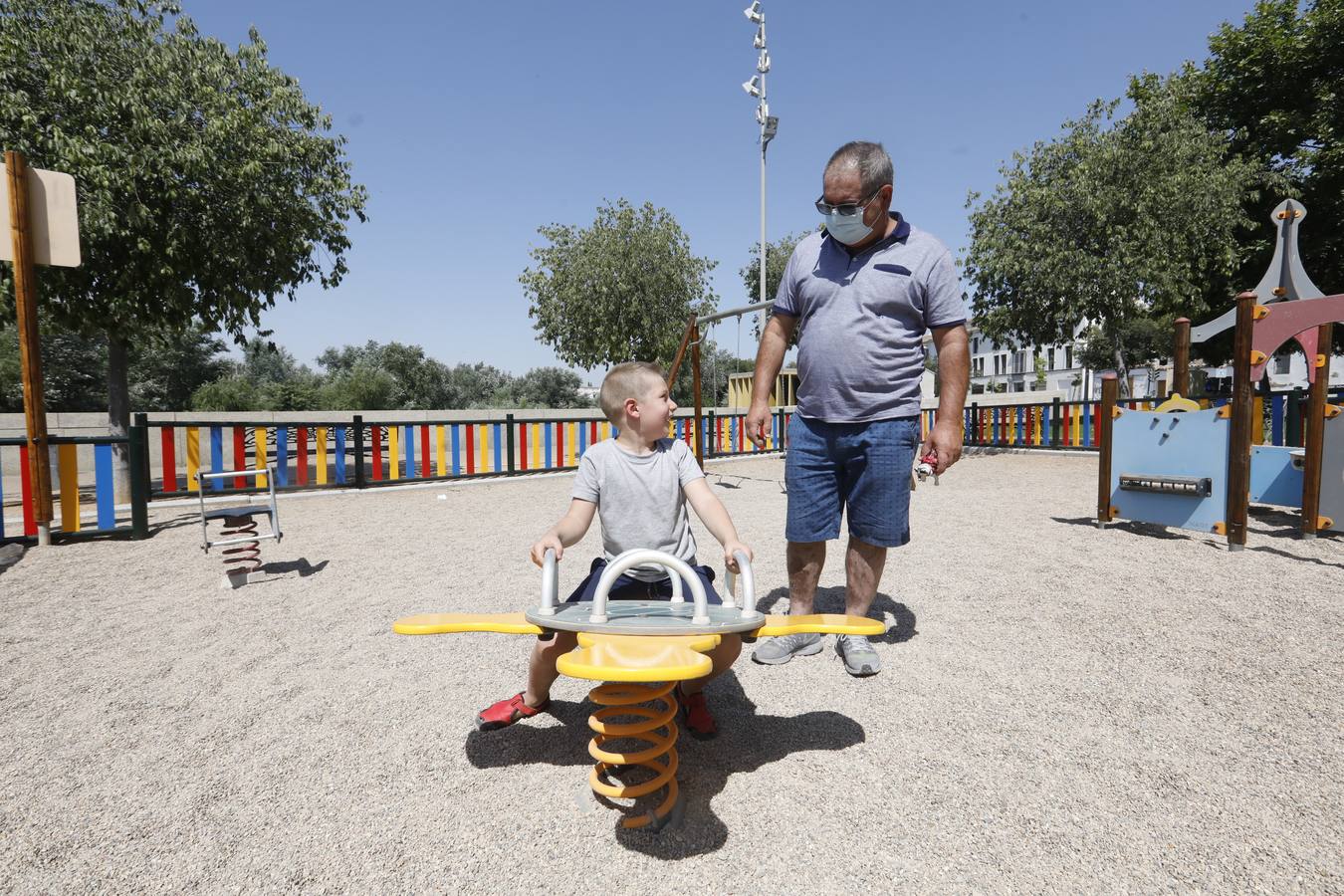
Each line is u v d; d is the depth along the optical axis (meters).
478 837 1.79
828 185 2.67
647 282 17.88
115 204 7.91
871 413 2.82
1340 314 5.11
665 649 1.49
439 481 11.08
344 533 6.51
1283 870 1.61
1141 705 2.50
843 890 1.57
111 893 1.60
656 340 18.20
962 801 1.92
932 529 6.07
